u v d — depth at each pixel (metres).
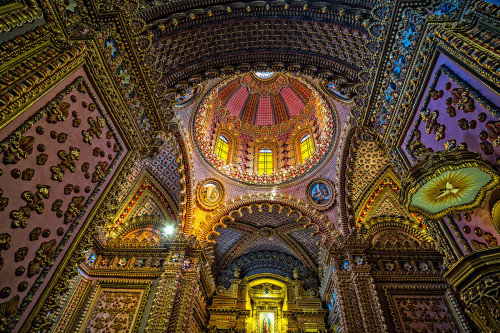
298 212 12.12
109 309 9.24
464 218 5.04
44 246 3.72
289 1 7.12
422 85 5.16
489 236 4.69
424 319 8.41
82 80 4.23
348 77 7.43
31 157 3.46
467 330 7.96
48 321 3.82
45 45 3.83
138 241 11.00
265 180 12.85
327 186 11.96
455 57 4.29
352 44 7.05
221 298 13.31
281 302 13.95
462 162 4.06
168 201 11.77
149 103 5.75
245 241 14.27
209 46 7.59
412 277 9.37
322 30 7.31
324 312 12.64
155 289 9.68
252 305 13.99
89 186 4.45
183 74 7.41
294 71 8.02
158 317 8.61
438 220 5.42
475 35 4.01
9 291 3.27
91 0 4.59
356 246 10.06
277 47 7.87
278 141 15.83
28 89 3.29
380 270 9.62
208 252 12.22
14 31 3.51
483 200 4.62
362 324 8.64
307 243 13.90
